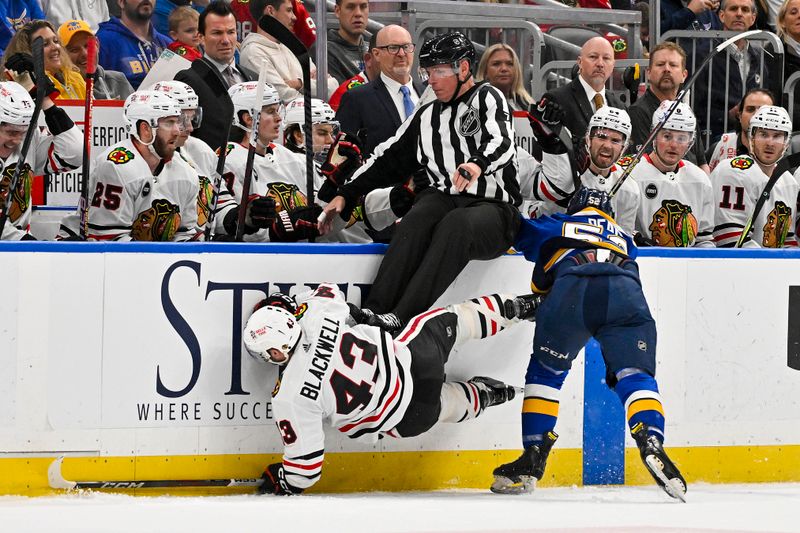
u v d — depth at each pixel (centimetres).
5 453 1438
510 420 1616
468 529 1163
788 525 1228
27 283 1437
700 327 1669
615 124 1738
